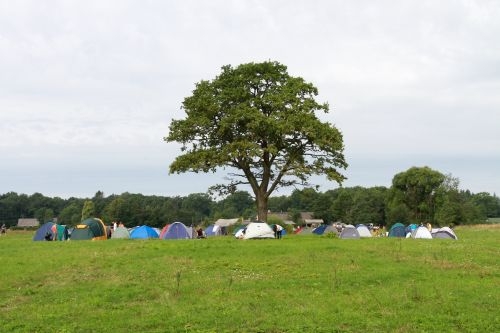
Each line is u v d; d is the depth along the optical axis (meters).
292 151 48.09
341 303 17.34
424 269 23.42
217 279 21.75
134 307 17.47
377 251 28.78
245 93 46.47
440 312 16.09
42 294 19.69
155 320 15.56
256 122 44.03
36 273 23.20
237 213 182.50
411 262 25.20
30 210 169.38
